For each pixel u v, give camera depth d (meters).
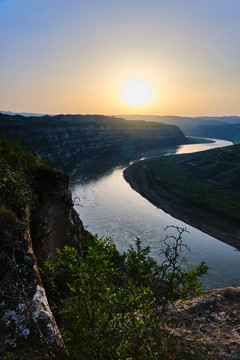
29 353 4.20
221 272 41.12
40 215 9.57
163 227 63.88
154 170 144.25
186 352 6.00
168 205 86.12
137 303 4.92
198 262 44.59
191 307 8.47
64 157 187.00
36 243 9.03
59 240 10.54
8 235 5.52
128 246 50.94
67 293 7.57
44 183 10.37
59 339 4.74
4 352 4.09
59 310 7.05
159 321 6.14
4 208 6.19
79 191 102.88
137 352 5.19
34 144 164.25
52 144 183.88
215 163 132.62
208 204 83.31
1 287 4.75
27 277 5.32
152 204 86.69
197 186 105.06
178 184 109.62
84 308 4.86
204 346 6.30
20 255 5.52
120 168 168.25
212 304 8.59
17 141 12.30
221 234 60.94
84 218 69.31
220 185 105.50
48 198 10.23
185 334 6.91
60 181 11.02
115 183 120.38
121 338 4.59
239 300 8.93
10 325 4.45
